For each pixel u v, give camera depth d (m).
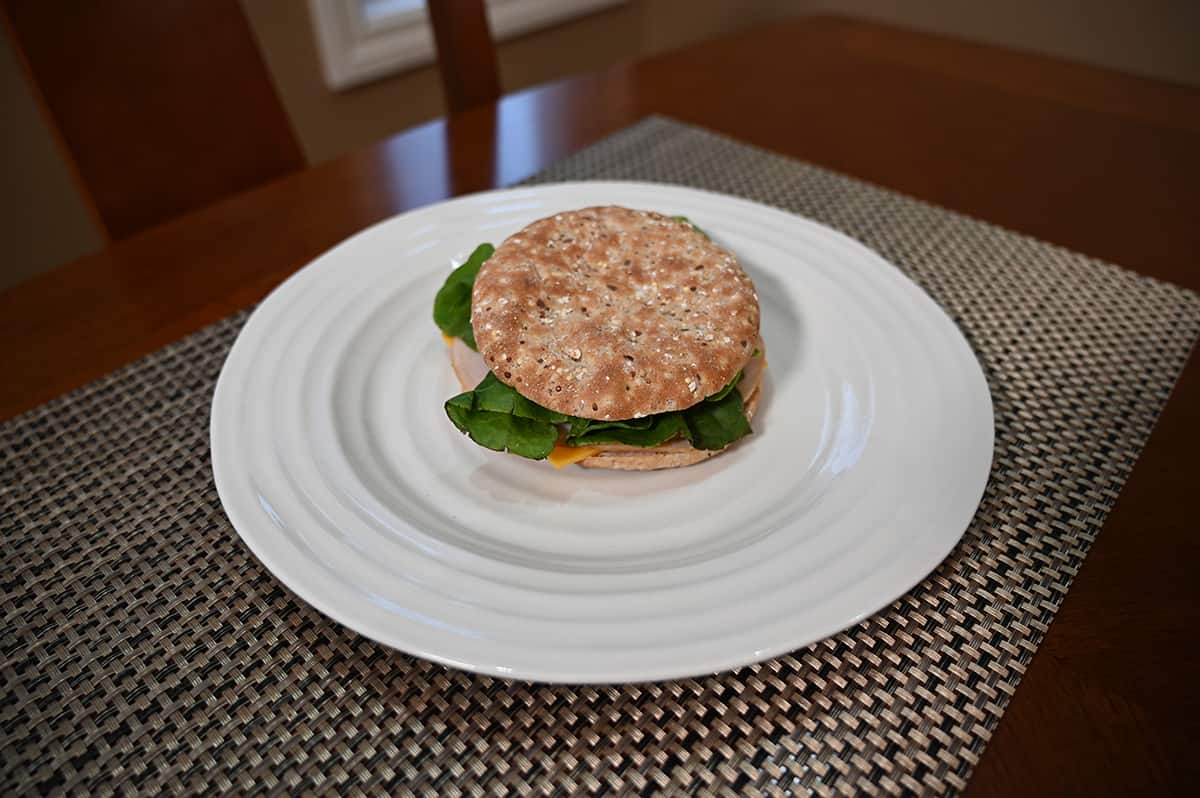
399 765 0.25
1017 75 0.63
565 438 0.35
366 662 0.27
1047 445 0.34
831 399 0.37
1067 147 0.54
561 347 0.34
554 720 0.26
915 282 0.43
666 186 0.47
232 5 0.59
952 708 0.26
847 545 0.29
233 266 0.44
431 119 1.19
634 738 0.25
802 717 0.26
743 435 0.35
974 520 0.31
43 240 0.95
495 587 0.28
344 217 0.47
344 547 0.29
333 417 0.35
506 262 0.36
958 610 0.28
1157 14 0.90
